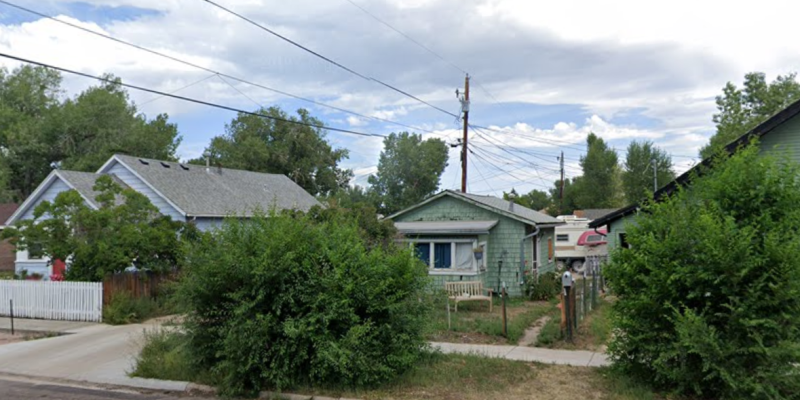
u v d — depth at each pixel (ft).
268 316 26.71
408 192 168.96
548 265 81.66
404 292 28.96
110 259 49.96
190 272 29.22
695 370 24.04
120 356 35.70
